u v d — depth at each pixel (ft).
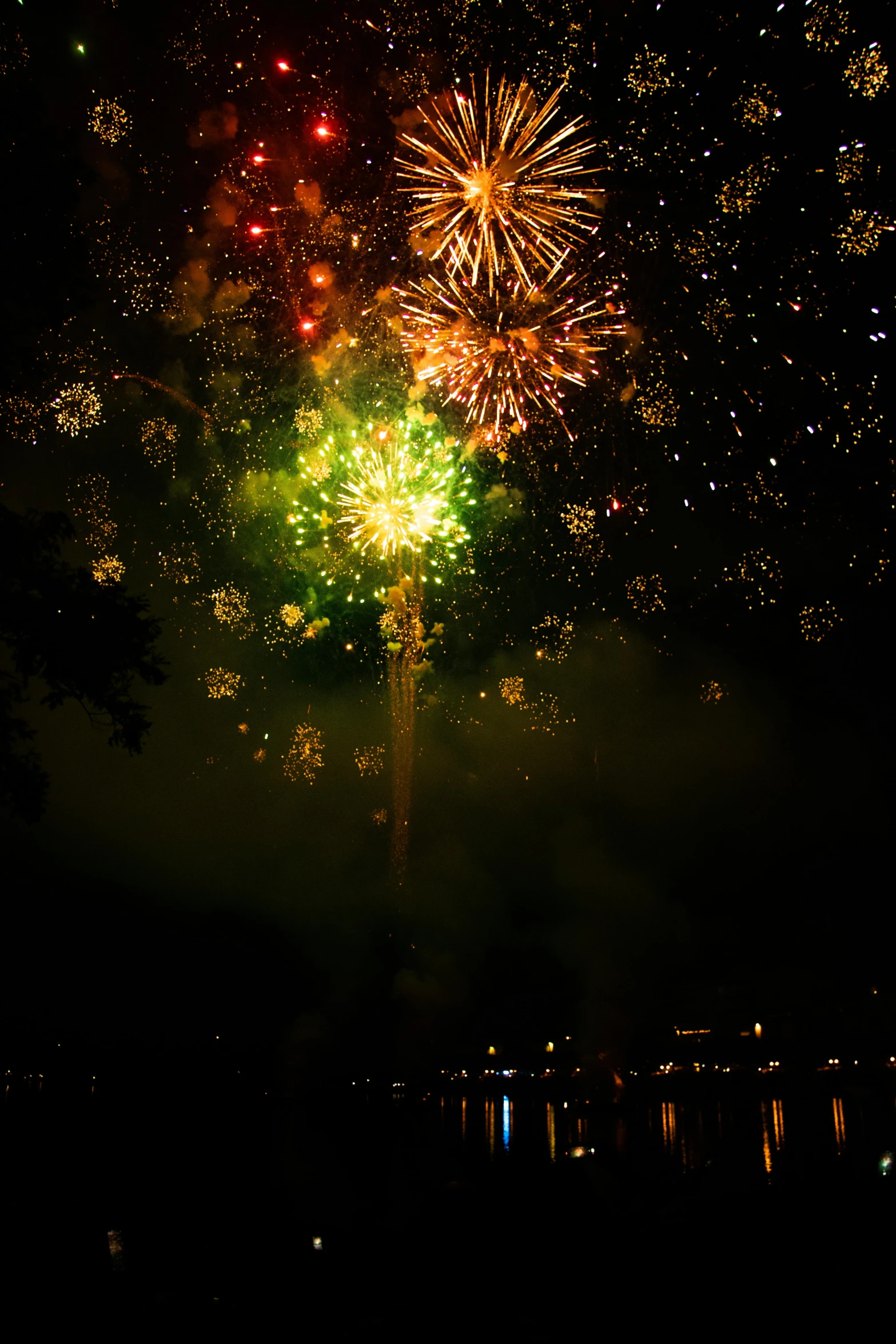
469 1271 26.63
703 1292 24.54
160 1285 27.43
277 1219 38.19
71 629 33.53
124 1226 36.11
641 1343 21.89
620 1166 40.06
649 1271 26.13
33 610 33.45
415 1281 26.32
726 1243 27.96
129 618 34.91
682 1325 22.74
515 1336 22.54
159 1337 23.08
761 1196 32.96
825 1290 24.25
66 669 33.83
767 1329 22.31
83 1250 31.27
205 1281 27.73
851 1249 26.84
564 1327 22.99
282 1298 25.90
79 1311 24.76
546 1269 26.68
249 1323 23.89
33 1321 24.04
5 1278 27.35
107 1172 54.65
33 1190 46.16
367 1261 28.09
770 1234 28.48
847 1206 30.73
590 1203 31.24
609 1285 25.36
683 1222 30.40
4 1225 34.86
